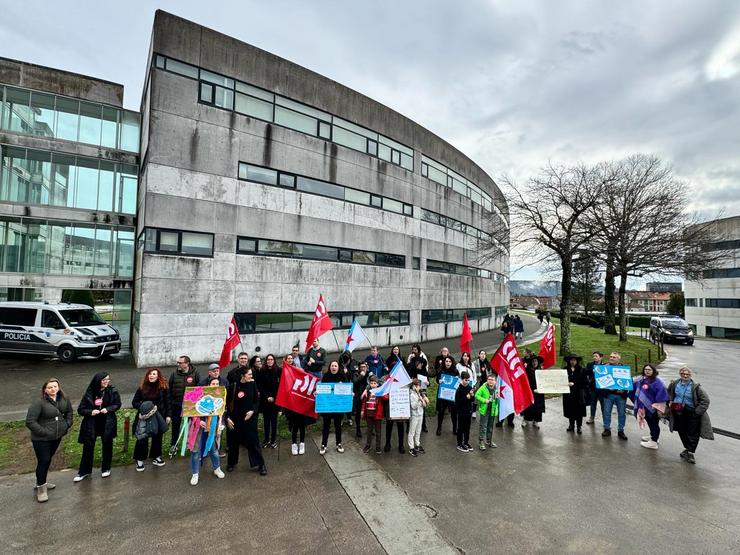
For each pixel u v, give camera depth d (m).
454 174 28.98
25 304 16.12
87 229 19.42
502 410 9.08
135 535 5.08
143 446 6.91
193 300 15.66
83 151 19.44
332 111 20.39
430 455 8.02
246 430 6.93
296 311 18.47
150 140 15.09
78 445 7.96
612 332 30.09
